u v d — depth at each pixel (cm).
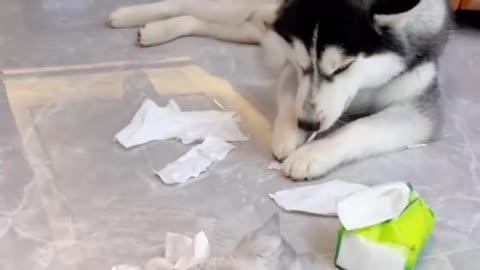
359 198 86
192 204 97
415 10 100
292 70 116
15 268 84
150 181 101
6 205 94
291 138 106
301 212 96
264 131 115
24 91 123
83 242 89
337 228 93
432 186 103
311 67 101
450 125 120
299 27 100
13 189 98
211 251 88
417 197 91
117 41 143
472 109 125
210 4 145
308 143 106
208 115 116
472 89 132
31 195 97
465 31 157
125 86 126
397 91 111
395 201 86
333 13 97
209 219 94
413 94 112
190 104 121
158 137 111
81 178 101
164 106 120
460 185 104
